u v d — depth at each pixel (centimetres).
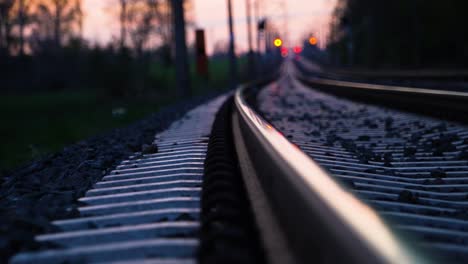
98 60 4956
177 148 579
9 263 209
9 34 5538
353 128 870
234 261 152
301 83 3816
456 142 633
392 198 367
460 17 5603
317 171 175
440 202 361
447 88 1666
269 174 258
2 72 5594
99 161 512
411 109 1027
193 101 1878
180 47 2434
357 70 6962
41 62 6181
